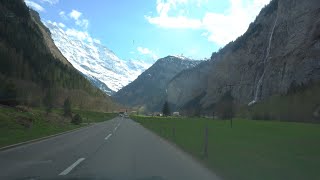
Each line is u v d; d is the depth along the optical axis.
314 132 23.34
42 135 36.84
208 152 20.92
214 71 112.38
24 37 145.25
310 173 13.61
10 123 41.81
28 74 117.69
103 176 13.39
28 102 74.50
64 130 48.84
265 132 26.28
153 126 59.72
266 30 127.56
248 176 13.45
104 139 33.88
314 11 45.38
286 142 23.05
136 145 27.55
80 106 157.50
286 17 88.69
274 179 12.74
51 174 13.92
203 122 48.91
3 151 22.91
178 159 18.97
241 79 80.94
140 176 13.48
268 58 102.12
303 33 49.78
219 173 14.43
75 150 23.66
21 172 14.48
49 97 96.50
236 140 26.48
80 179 12.68
